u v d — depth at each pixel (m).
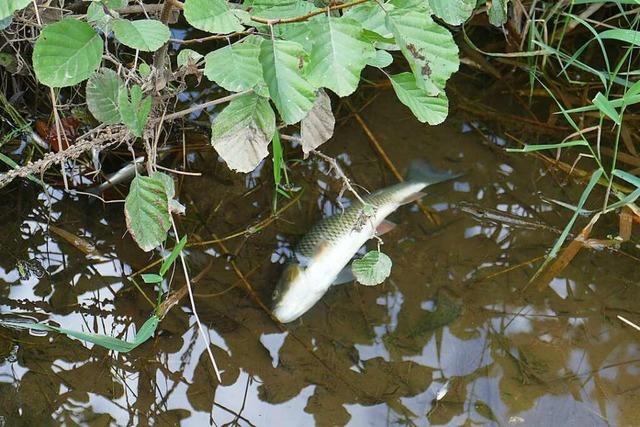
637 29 2.12
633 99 1.89
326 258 1.96
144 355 1.88
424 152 2.11
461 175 2.09
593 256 2.00
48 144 1.98
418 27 1.55
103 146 1.82
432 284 1.97
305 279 1.93
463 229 2.03
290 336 1.91
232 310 1.93
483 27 2.23
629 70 2.11
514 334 1.92
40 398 1.82
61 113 1.93
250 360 1.88
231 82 1.60
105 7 1.61
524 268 1.99
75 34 1.56
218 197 2.04
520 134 2.14
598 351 1.91
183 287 1.94
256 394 1.86
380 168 2.09
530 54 2.09
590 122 2.15
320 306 1.94
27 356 1.86
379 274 1.80
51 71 1.56
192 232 2.00
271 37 1.55
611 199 2.06
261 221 2.02
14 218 1.98
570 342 1.91
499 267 1.99
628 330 1.93
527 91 2.19
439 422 1.84
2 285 1.92
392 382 1.87
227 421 1.83
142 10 1.78
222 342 1.90
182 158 2.05
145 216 1.68
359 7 1.58
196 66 1.78
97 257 1.96
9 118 2.00
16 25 1.88
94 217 1.99
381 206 2.01
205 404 1.84
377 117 2.15
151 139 1.92
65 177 1.89
